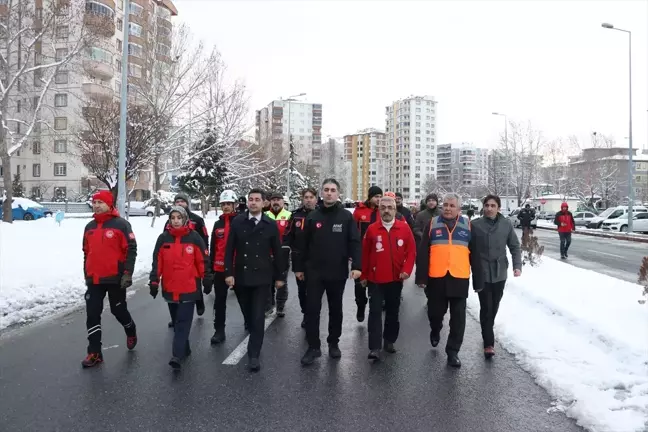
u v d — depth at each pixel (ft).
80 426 13.25
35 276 33.22
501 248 20.30
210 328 24.04
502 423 13.74
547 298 28.19
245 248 18.60
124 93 51.39
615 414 13.76
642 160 267.39
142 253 49.42
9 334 22.44
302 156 367.04
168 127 77.97
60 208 141.38
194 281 18.51
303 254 19.61
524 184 165.99
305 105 391.24
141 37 88.28
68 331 23.03
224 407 14.58
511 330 22.91
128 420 13.64
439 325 20.84
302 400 15.19
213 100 92.79
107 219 18.78
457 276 18.69
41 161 166.50
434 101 433.89
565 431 13.30
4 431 12.91
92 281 18.39
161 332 22.99
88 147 67.10
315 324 19.04
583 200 188.24
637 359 17.76
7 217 74.69
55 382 16.42
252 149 115.96
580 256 62.34
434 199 31.27
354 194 459.73
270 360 19.15
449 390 16.15
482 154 449.89
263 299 18.71
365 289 25.07
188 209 24.68
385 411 14.46
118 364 18.35
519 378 17.29
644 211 130.52
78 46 76.64
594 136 207.92
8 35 71.36
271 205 30.19
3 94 72.90
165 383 16.47
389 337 20.33
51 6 71.72
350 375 17.52
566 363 18.10
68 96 125.49
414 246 19.77
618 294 29.53
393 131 442.50
